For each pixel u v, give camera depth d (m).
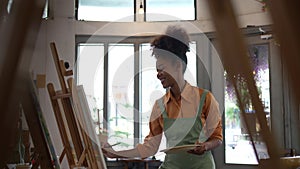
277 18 0.25
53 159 1.38
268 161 0.27
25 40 0.24
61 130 1.77
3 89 0.23
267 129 0.27
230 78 0.27
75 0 5.10
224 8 0.25
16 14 0.24
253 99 0.27
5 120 0.23
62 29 4.94
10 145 0.24
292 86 0.26
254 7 3.79
